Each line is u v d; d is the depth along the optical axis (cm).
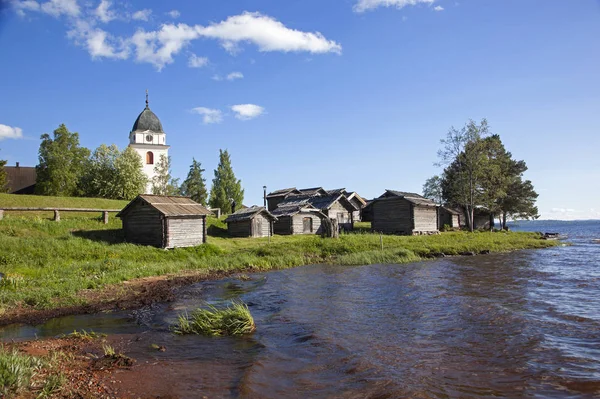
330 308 1328
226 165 7256
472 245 3253
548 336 961
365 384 705
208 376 759
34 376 707
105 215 3416
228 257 2702
